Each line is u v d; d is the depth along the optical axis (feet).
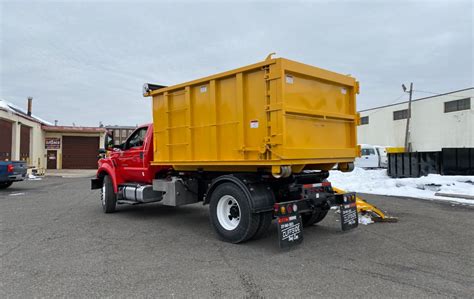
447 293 11.92
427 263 15.12
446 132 112.78
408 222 23.79
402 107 128.36
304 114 18.02
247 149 17.89
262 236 19.80
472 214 26.66
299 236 17.30
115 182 28.43
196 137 20.80
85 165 108.27
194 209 31.19
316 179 20.59
